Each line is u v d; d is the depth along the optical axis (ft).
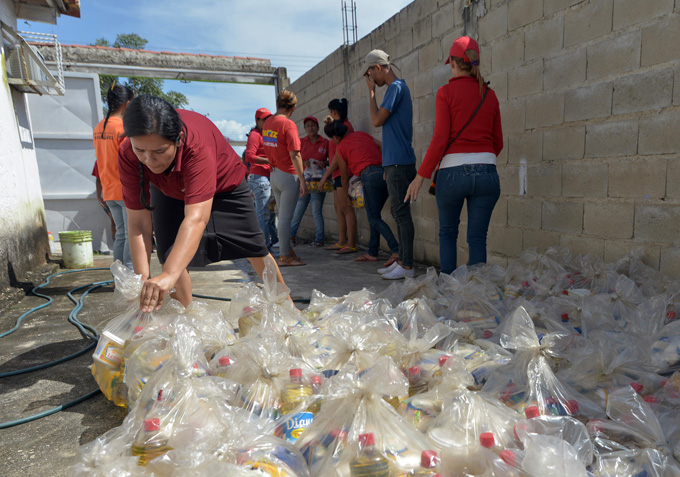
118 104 13.93
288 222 17.39
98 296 13.65
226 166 8.25
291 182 17.06
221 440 4.13
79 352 8.77
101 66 29.53
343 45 22.86
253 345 5.81
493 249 14.32
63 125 22.65
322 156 21.84
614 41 9.93
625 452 4.06
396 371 5.16
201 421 4.49
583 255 10.80
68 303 12.90
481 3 13.71
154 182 7.61
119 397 6.53
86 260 18.70
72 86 22.58
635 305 8.04
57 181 22.80
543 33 11.71
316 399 5.02
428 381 6.05
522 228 13.04
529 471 3.49
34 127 22.12
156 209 8.25
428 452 3.75
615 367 5.37
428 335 6.55
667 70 8.93
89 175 23.26
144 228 8.05
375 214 16.33
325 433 4.33
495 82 13.56
